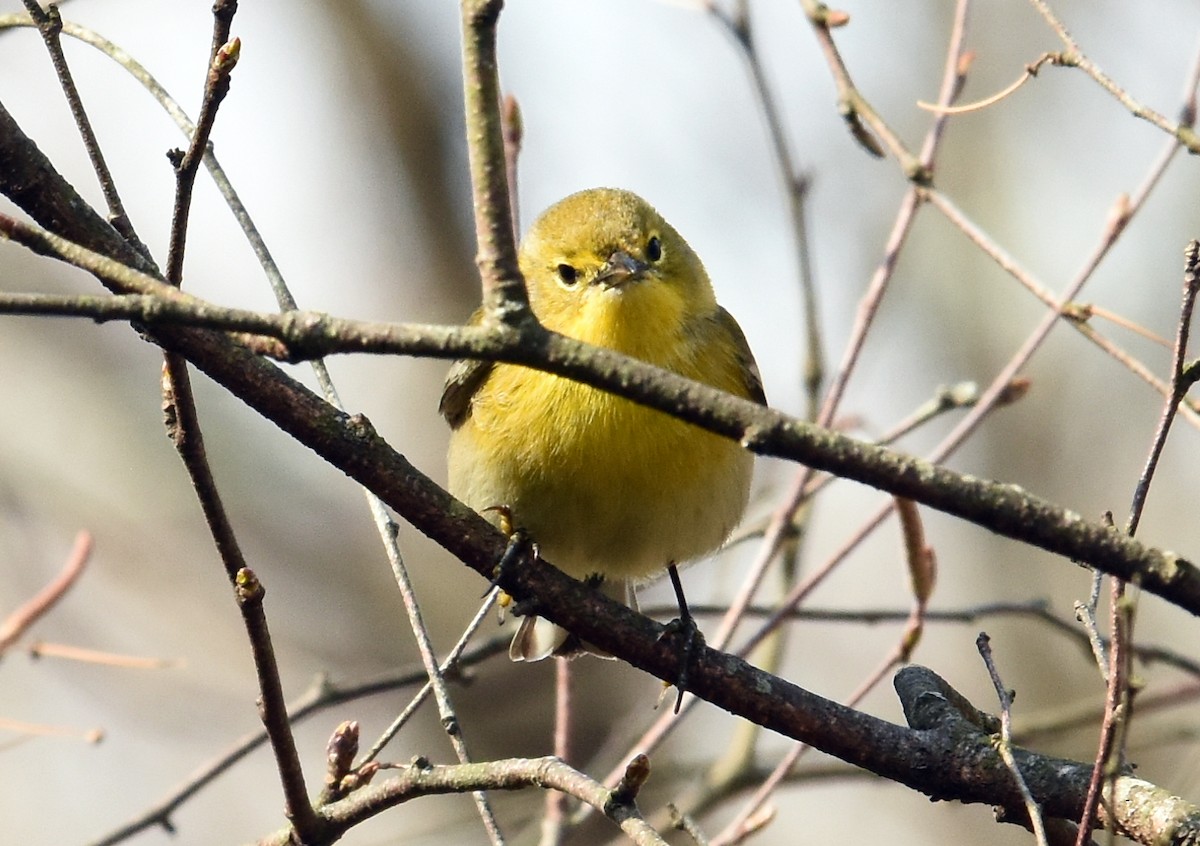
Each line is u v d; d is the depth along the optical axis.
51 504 16.78
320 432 6.33
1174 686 11.72
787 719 6.75
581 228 9.20
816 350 10.48
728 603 11.55
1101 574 5.44
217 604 16.55
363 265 17.89
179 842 15.79
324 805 6.59
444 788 6.22
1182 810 6.14
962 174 17.23
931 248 17.12
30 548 16.03
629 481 8.38
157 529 16.91
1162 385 7.41
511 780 6.04
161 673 16.03
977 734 6.64
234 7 5.60
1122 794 6.30
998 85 17.09
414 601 6.79
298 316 4.82
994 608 9.86
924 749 6.62
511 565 6.75
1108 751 5.09
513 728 15.54
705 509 8.68
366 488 6.50
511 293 4.88
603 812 5.69
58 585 7.99
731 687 6.86
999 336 16.70
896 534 17.33
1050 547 4.74
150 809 8.88
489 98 4.93
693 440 8.38
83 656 8.21
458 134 18.05
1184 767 12.24
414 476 6.57
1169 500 16.11
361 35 18.03
